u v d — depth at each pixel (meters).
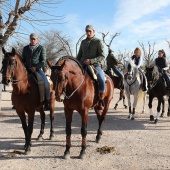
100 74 6.59
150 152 6.49
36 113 12.38
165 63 10.92
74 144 7.17
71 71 5.70
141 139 7.73
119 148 6.83
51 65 5.48
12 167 5.50
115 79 13.27
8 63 5.68
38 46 6.76
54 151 6.57
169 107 11.65
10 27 10.16
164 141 7.50
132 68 10.59
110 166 5.55
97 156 6.19
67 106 6.02
